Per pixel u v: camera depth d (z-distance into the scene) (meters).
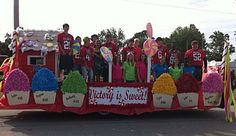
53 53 12.13
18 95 11.02
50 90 11.20
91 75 12.23
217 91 12.38
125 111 11.84
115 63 12.34
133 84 11.88
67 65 11.85
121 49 12.87
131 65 12.16
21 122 10.91
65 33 11.88
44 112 12.92
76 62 12.08
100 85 11.63
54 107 11.30
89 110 11.59
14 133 9.30
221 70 12.51
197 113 13.27
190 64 13.00
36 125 10.43
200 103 12.35
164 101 12.03
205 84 12.30
